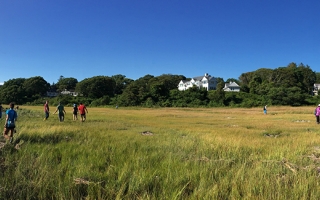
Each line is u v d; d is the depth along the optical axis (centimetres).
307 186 505
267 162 681
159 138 1162
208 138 1109
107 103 9200
